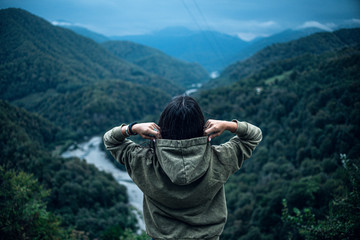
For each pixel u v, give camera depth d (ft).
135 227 112.16
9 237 16.34
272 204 83.10
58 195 118.01
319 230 8.71
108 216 116.16
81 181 133.80
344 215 8.96
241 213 98.89
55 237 19.07
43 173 118.42
